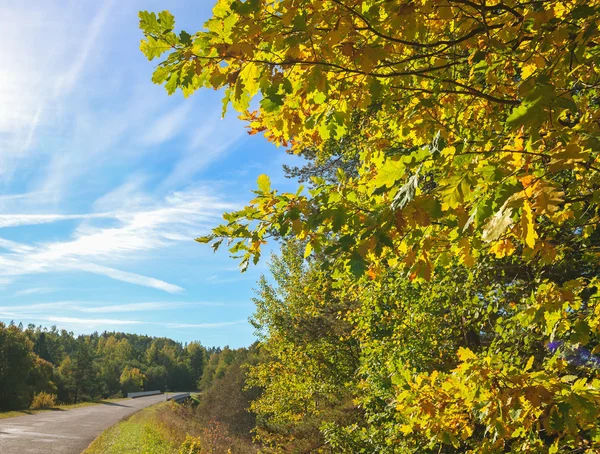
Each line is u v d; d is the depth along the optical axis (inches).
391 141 104.5
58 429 873.5
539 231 125.2
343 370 546.3
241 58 72.7
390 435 230.8
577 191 93.7
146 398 2687.0
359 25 79.7
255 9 66.1
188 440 709.3
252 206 82.7
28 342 2145.7
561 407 79.9
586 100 86.7
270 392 783.7
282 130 94.6
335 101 91.3
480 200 61.3
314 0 69.6
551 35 71.7
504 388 88.0
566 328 103.5
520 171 59.8
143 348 6186.0
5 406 1739.7
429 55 82.5
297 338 583.8
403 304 241.3
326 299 469.1
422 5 76.2
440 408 102.4
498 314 219.0
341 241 64.7
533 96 53.6
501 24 80.6
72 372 2731.3
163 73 76.9
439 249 93.1
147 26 72.8
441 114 107.7
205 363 4808.1
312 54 78.4
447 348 256.7
